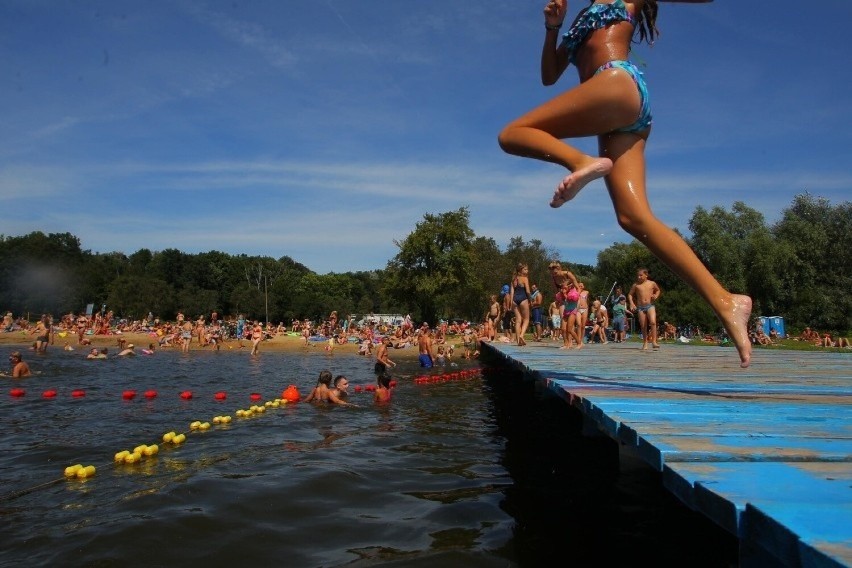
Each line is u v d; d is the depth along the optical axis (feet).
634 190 13.19
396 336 133.08
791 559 4.92
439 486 18.69
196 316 261.85
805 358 32.45
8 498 17.58
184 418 33.60
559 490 18.11
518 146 13.12
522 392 43.62
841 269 141.59
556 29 15.07
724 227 152.87
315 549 13.21
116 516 15.64
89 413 35.55
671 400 13.69
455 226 183.83
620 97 12.58
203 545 13.46
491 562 12.41
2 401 40.88
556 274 45.37
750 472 7.23
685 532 14.15
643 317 41.47
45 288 233.55
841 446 8.59
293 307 290.35
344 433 28.76
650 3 14.32
